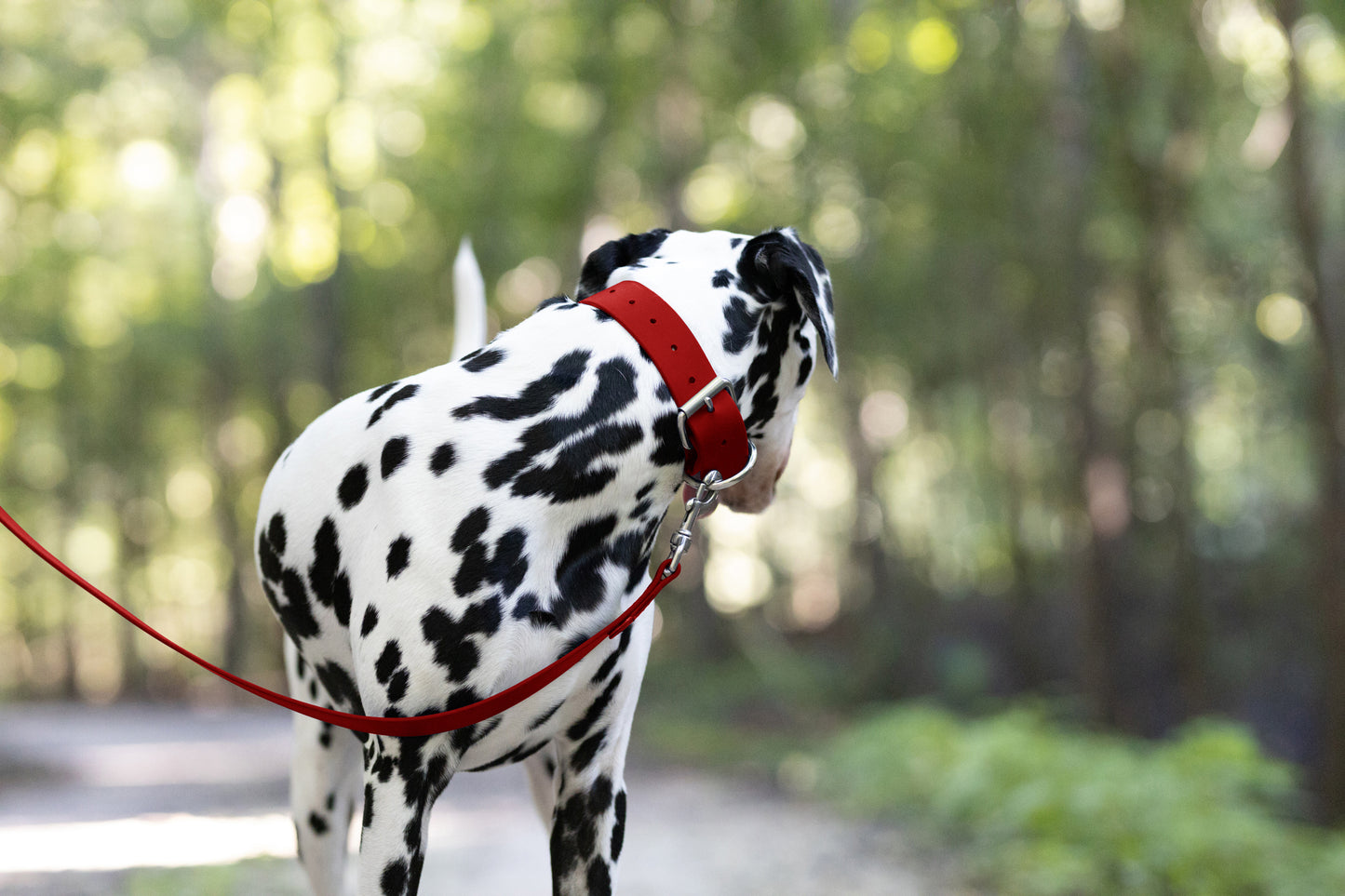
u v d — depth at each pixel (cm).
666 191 1461
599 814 199
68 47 1595
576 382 185
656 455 187
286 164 1930
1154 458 1297
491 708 175
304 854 224
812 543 2712
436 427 182
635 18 1339
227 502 2266
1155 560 1288
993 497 1722
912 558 1767
